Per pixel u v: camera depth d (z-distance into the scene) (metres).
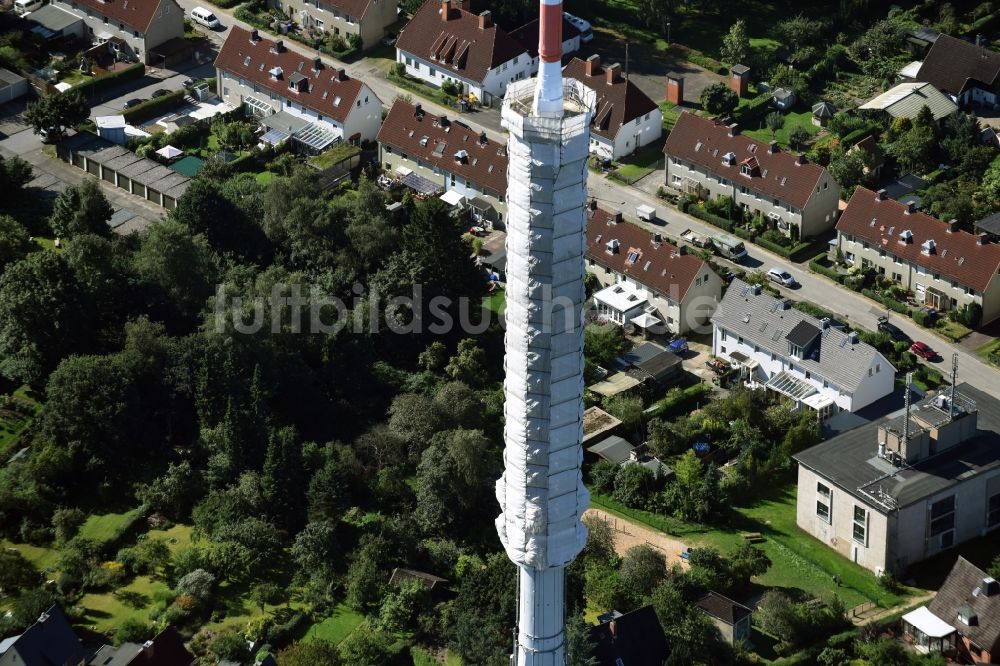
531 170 104.38
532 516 116.19
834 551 179.00
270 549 172.88
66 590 169.00
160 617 164.50
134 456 185.12
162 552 172.25
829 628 164.75
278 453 177.75
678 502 181.75
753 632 165.62
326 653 155.62
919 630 163.62
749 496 187.12
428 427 186.25
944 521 176.88
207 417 186.88
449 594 168.25
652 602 162.50
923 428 178.25
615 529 178.88
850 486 174.88
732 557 171.75
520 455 114.31
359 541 173.38
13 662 151.25
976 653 163.12
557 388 111.44
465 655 156.12
